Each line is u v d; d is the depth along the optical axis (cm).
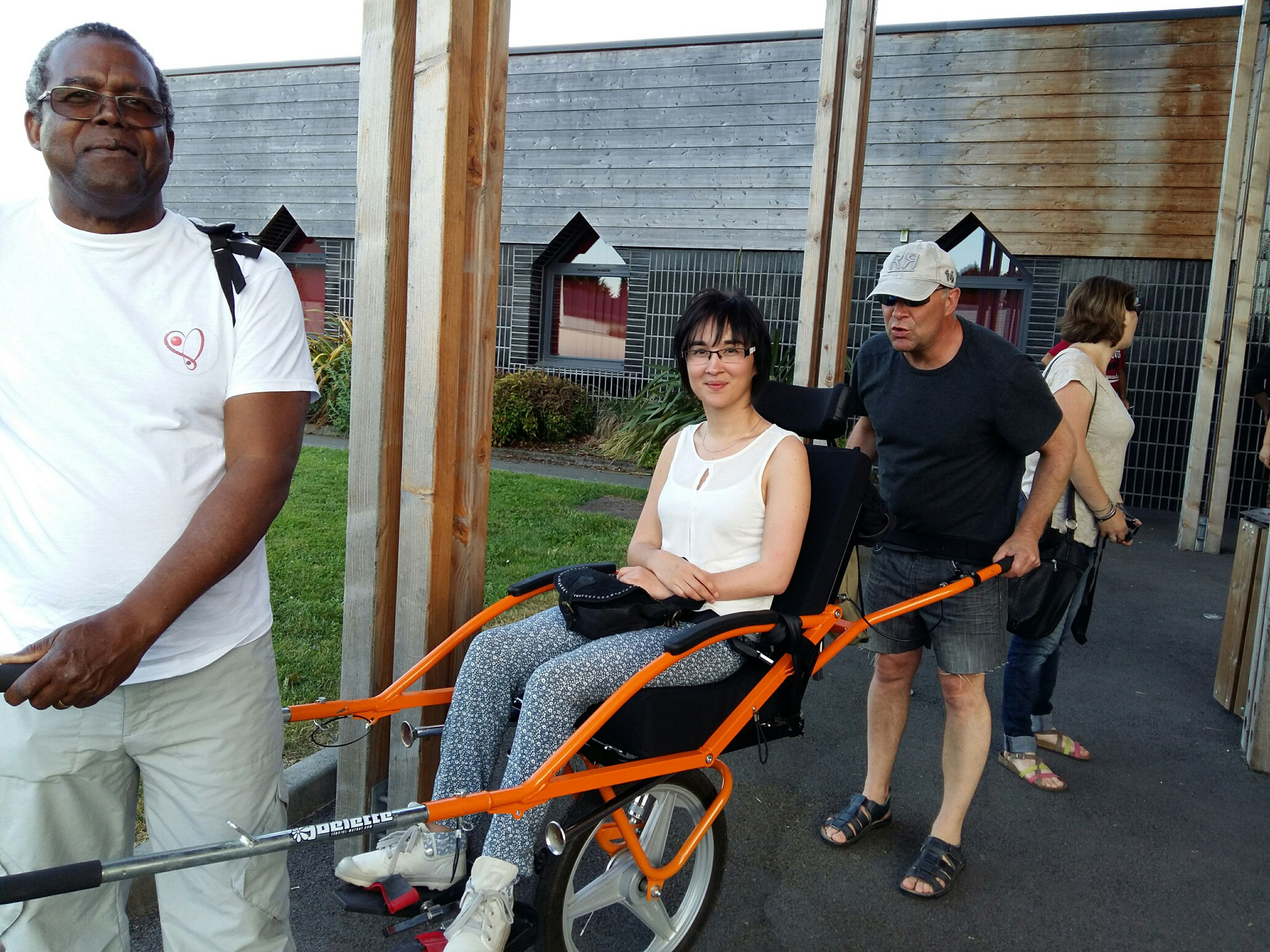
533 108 1095
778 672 224
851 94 466
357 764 262
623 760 215
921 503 282
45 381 154
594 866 285
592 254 1145
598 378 1104
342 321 1128
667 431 926
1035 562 263
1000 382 263
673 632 221
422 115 231
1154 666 485
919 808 332
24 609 158
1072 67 868
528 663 223
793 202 988
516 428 1032
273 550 556
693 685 216
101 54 147
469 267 248
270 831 182
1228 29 814
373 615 253
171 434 160
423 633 249
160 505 158
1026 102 887
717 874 243
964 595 278
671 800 234
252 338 164
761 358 244
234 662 172
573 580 229
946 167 920
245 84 1227
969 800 284
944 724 407
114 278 156
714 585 224
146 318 157
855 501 238
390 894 204
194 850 141
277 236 1284
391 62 230
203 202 1277
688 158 1030
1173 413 867
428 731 228
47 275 154
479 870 187
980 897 279
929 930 261
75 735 162
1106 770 368
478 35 239
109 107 147
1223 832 324
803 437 276
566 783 184
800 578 238
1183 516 732
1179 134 840
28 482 156
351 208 1187
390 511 253
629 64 1045
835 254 480
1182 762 378
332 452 926
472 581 266
